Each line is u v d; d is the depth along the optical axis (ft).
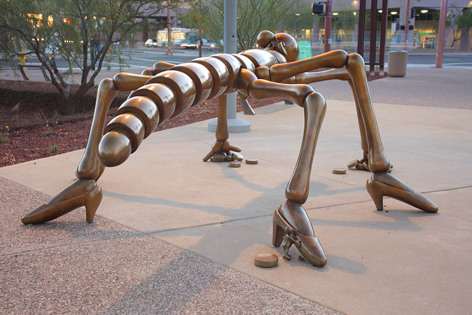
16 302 8.13
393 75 66.49
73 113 39.11
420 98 41.55
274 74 12.56
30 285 8.71
